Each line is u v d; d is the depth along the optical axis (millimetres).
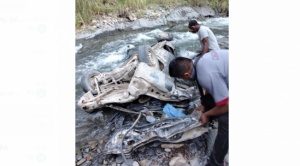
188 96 1146
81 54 1618
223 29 1569
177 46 1533
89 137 1070
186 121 943
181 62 829
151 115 1089
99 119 1155
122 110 1123
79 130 1099
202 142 981
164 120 987
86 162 966
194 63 823
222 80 783
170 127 933
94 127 1115
